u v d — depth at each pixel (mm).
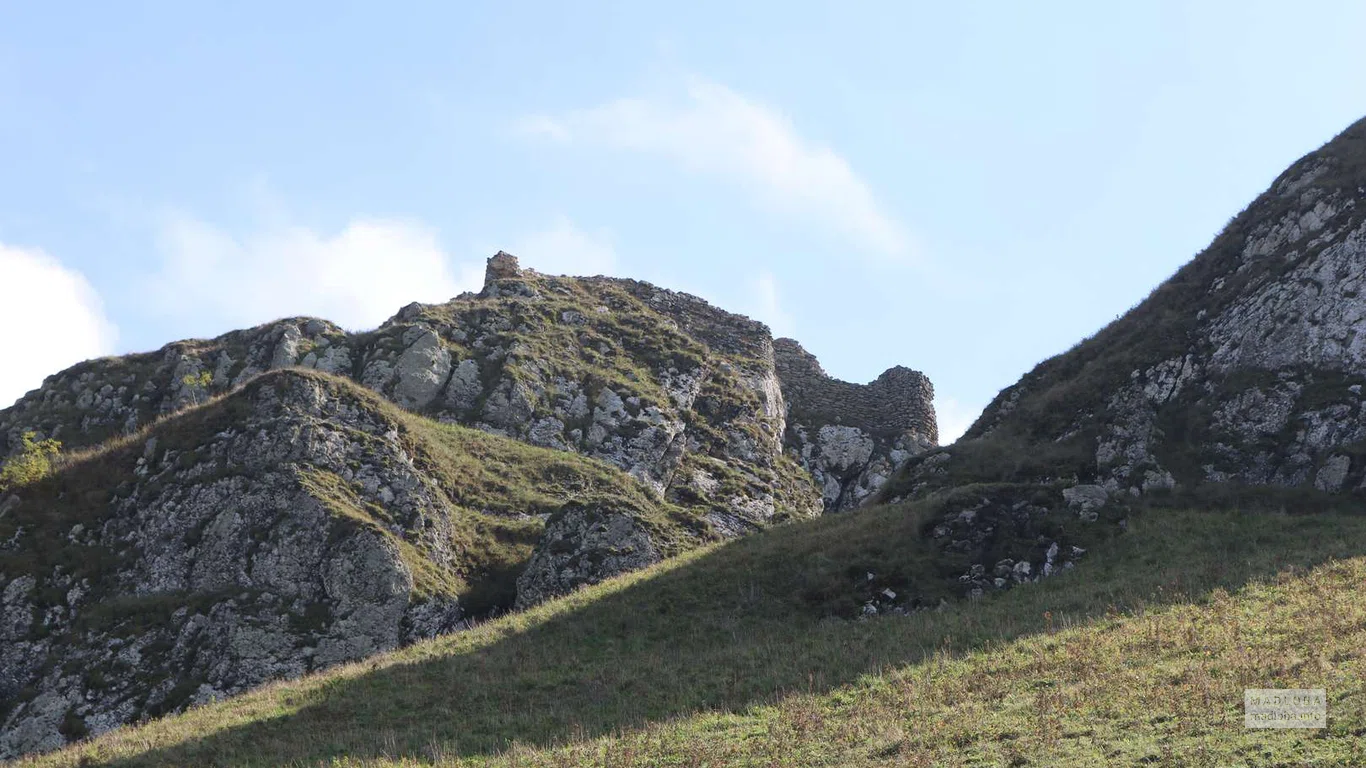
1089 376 55312
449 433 68125
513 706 32156
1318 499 42969
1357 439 45125
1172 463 47812
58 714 44500
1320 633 26500
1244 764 19328
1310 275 50844
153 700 44875
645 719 28734
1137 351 54562
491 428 76750
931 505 43188
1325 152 58312
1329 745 19578
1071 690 24906
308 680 37906
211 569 50750
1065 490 42500
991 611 35938
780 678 31047
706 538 61250
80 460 56969
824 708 27453
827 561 41438
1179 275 59812
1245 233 58375
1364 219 51000
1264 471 46094
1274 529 39844
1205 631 28391
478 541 57656
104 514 53938
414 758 27625
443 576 53406
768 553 43188
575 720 29688
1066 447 51000
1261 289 52469
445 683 34812
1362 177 54688
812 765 22922
